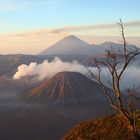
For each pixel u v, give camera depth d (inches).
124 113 1059.9
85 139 1760.6
